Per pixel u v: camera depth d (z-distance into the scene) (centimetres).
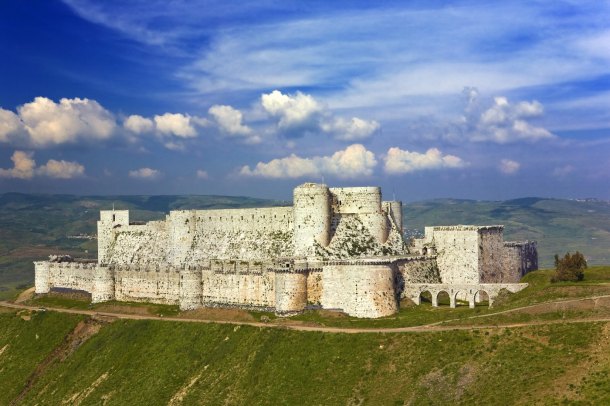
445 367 14025
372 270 18350
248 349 17275
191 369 17700
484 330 14900
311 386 15050
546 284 17800
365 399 14000
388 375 14525
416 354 14838
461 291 19950
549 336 14000
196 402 16175
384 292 18388
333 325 17550
